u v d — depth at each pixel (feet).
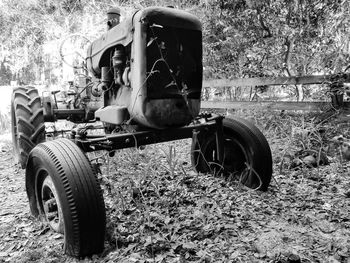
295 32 20.29
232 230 7.84
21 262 6.98
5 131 27.50
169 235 7.57
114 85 9.93
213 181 10.85
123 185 10.45
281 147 14.57
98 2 38.75
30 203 8.86
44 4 40.57
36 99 12.93
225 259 6.64
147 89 8.52
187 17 8.82
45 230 8.27
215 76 25.38
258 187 10.07
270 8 21.18
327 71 19.98
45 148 7.49
